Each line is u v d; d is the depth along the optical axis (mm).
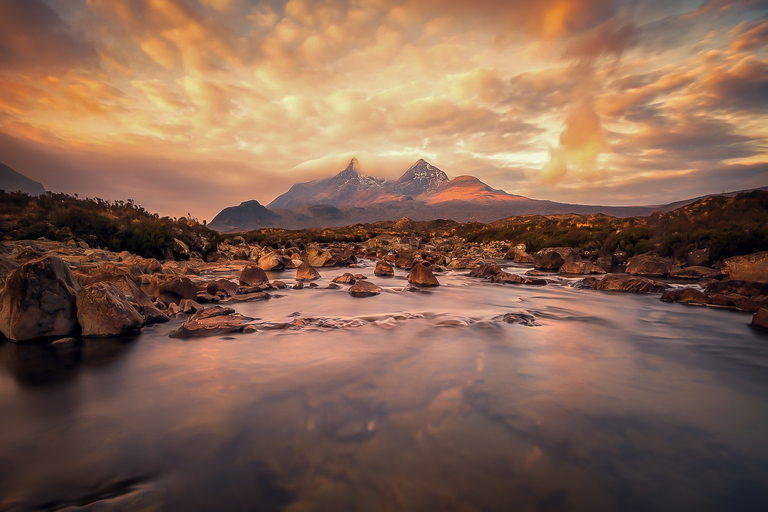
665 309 15969
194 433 5617
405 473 4688
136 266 19703
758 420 6152
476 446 5281
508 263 42875
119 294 12023
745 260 25406
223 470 4738
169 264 30281
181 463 4879
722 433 5727
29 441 5434
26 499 4234
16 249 22484
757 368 8703
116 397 6910
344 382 7582
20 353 9430
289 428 5762
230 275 27359
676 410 6488
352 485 4465
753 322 12984
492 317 13664
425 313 14242
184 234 40188
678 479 4617
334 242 82688
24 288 10383
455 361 8906
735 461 5004
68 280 11484
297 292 19594
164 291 15305
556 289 21734
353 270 32688
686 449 5273
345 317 13500
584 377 7977
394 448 5227
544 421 6027
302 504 4145
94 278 13047
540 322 13195
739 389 7438
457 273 30609
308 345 10141
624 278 21281
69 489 4414
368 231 111875
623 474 4703
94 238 31031
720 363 9062
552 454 5105
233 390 7203
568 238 51125
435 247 60656
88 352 9547
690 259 32656
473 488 4422
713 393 7234
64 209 34062
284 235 85375
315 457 5016
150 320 12461
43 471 4734
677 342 10906
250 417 6117
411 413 6258
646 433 5695
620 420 6090
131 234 34156
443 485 4473
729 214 35750
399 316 13555
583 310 15617
